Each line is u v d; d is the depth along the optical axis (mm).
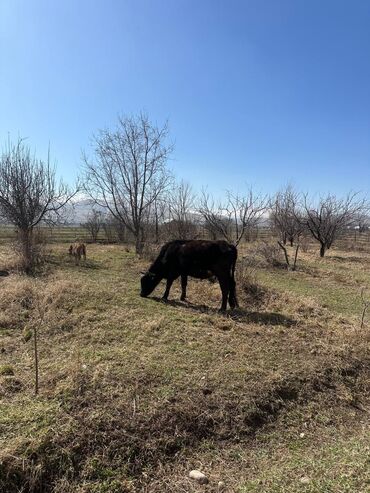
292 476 3807
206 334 6746
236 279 10133
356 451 4262
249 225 21188
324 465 3988
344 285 13383
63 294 7980
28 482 3459
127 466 3750
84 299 7992
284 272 15000
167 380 5004
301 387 5457
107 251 17922
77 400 4379
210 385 5027
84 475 3592
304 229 26969
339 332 7512
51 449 3695
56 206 14703
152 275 8844
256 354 6152
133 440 3986
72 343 6086
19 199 13180
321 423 4902
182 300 9086
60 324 6695
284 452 4270
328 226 27000
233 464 4012
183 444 4148
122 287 9547
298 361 6098
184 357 5746
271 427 4664
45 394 4504
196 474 3760
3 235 19156
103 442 3898
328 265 18328
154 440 4062
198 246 8430
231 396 4879
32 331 6434
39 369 5199
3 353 5773
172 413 4395
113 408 4316
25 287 8172
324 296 11211
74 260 13680
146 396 4617
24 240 12055
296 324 7777
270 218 30125
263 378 5387
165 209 21297
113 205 18984
